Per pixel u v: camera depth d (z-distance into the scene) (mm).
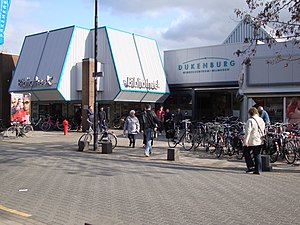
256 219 5707
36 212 6164
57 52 28703
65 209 6355
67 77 27922
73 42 28344
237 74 29062
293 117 18406
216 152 13734
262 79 19047
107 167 11227
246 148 10289
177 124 19406
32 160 12727
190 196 7324
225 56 29703
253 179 9234
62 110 31297
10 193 7613
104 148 14633
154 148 16359
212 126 14875
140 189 8008
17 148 16719
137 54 30094
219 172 10367
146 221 5629
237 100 30656
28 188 8109
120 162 12359
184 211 6203
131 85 28391
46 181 8930
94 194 7520
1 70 33781
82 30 29031
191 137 15648
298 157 11586
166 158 13336
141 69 29953
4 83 33969
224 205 6598
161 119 24906
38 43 30703
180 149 15820
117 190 7906
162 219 5734
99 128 20094
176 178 9375
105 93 28203
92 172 10281
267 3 11078
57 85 27359
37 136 23266
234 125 14062
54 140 20562
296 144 11602
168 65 32875
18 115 22797
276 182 8836
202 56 30922
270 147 12055
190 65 31609
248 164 10305
